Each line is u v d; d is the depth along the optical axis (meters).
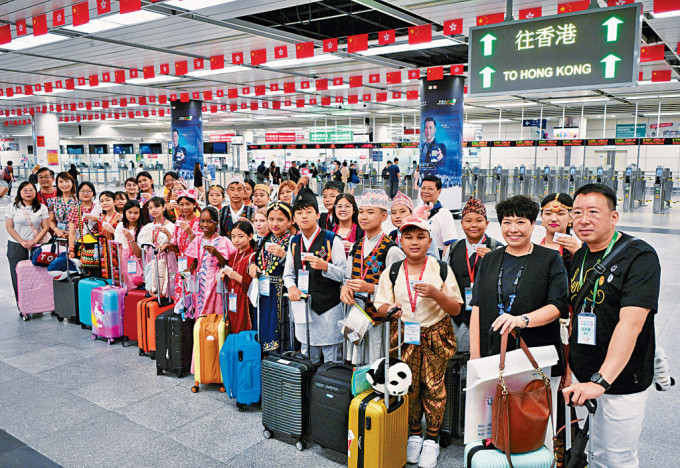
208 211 4.20
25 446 3.22
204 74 13.65
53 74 13.99
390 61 11.92
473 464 2.14
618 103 18.80
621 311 2.01
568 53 4.54
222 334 3.96
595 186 2.16
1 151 40.72
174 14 7.81
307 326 3.33
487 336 2.49
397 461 2.84
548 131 25.17
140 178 6.95
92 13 7.89
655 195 16.89
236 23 8.54
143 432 3.41
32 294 5.83
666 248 10.07
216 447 3.24
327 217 4.68
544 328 2.41
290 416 3.20
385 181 22.80
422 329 2.96
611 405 2.15
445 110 12.90
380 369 2.82
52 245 5.78
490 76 4.95
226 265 4.05
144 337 4.67
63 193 6.09
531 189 20.81
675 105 19.05
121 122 33.06
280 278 3.77
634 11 4.23
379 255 3.29
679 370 4.23
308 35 9.66
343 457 3.13
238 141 28.41
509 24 4.80
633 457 2.19
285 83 15.18
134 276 5.11
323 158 29.36
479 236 3.33
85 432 3.40
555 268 2.40
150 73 12.45
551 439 2.24
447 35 8.46
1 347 5.00
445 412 3.27
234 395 3.70
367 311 3.23
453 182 13.19
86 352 4.89
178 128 18.78
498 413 2.12
